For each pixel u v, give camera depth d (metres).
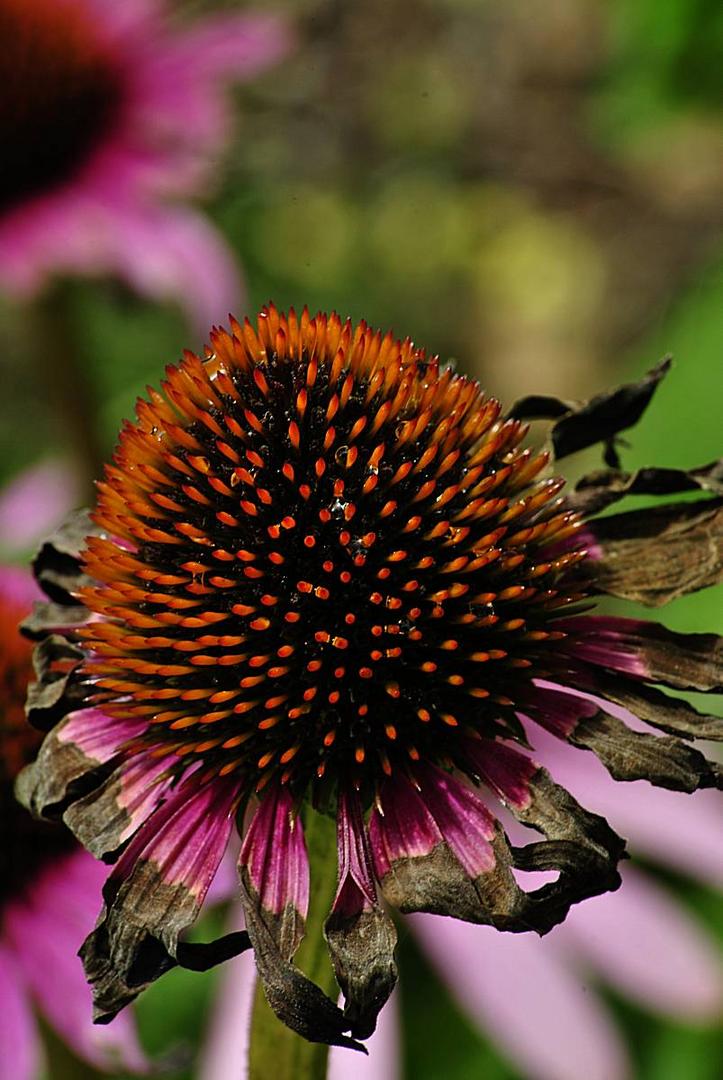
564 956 0.31
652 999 0.31
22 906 0.30
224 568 0.26
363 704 0.25
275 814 0.25
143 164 0.41
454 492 0.26
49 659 0.26
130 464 0.26
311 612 0.25
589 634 0.26
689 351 0.37
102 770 0.26
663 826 0.31
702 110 0.36
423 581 0.26
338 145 0.73
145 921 0.25
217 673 0.25
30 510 0.46
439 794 0.25
